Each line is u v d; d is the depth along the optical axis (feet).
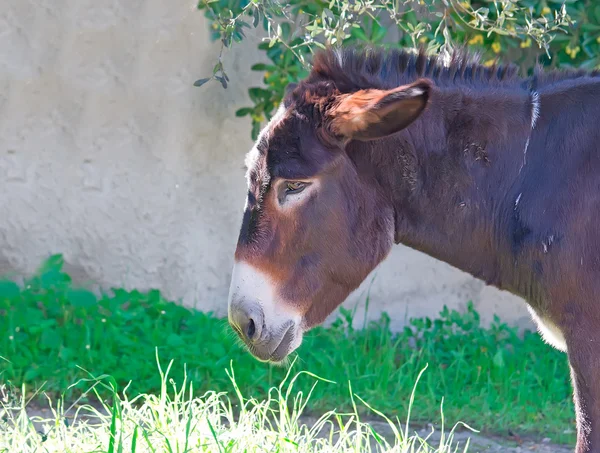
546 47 28.04
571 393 34.42
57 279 36.58
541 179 20.13
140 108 38.14
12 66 37.40
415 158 20.47
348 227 20.30
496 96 20.74
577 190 19.71
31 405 30.53
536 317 21.25
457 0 28.99
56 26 37.50
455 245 20.97
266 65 36.19
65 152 38.01
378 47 21.68
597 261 19.49
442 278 39.78
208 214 38.86
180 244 38.81
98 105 37.99
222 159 38.65
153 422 24.00
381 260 20.83
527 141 20.44
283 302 20.02
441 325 37.91
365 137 19.31
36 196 37.99
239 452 22.52
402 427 30.99
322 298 20.49
